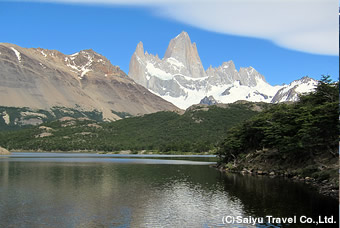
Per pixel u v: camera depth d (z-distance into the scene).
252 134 122.06
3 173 106.06
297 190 67.25
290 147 90.50
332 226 43.00
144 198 62.06
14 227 43.62
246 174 102.31
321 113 84.81
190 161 180.88
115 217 48.16
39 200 60.19
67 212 51.06
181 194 66.00
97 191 70.06
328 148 82.94
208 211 51.19
